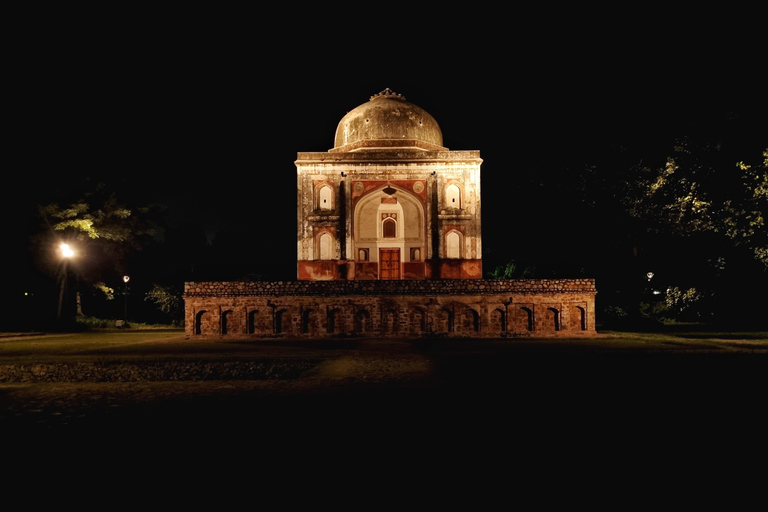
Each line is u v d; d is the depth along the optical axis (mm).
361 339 20266
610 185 25594
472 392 9383
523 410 7965
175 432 6918
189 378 12250
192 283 21141
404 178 24500
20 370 13242
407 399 8820
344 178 24484
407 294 20938
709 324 25969
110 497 4801
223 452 6047
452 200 24469
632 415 7641
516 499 4703
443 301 20891
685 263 25250
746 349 15820
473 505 4586
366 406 8320
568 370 11961
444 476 5258
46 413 8094
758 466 5523
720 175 21594
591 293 20812
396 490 4910
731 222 20562
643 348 16328
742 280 23688
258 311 21109
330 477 5246
